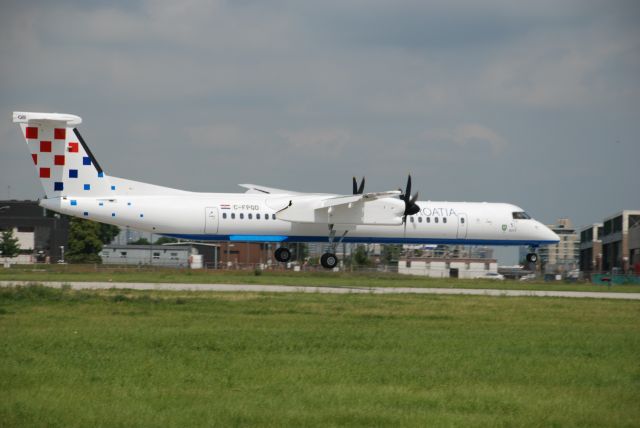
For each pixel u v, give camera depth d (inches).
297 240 6407.5
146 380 2126.0
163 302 4028.1
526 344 2849.4
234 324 3248.0
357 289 5585.6
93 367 2279.8
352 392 2022.6
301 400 1934.1
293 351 2596.0
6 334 2854.3
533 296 5157.5
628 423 1797.5
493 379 2224.4
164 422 1736.0
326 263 6437.0
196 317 3457.2
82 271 7854.3
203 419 1759.4
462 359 2512.3
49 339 2741.1
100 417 1763.0
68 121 5807.1
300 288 5521.7
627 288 6688.0
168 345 2667.3
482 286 6441.9
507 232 6909.5
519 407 1911.9
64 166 5880.9
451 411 1871.3
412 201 6274.6
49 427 1690.5
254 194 6402.6
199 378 2159.2
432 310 4003.4
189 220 6107.3
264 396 1968.5
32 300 4035.4
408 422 1768.0
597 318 3818.9
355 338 2906.0
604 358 2581.2
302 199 6166.3
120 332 2935.5
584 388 2126.0
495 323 3508.9
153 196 6102.4
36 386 2033.7
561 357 2581.2
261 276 7391.7
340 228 6353.3
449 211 6791.3
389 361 2449.6
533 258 7209.6
